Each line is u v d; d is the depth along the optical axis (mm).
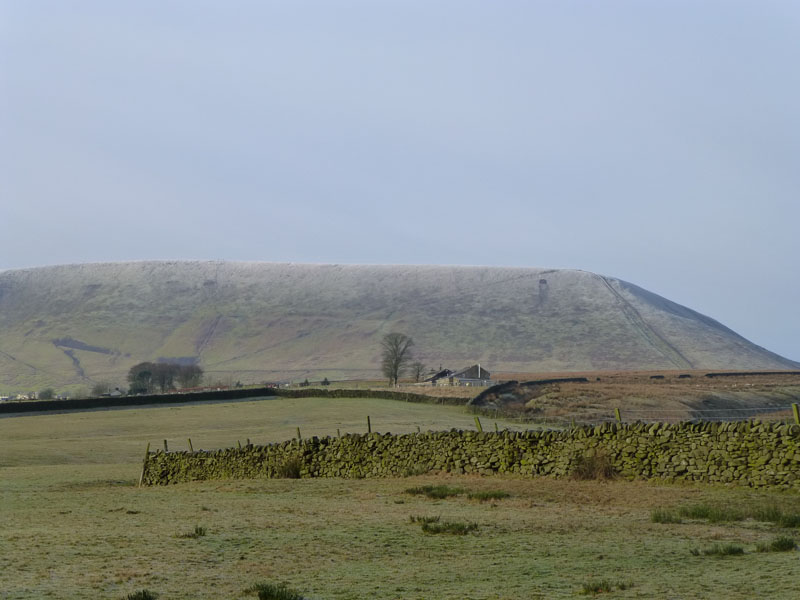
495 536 22953
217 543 22484
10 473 55656
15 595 16469
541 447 36188
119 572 18828
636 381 181125
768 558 18781
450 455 38906
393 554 20938
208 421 115062
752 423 30516
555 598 15930
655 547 20719
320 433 89750
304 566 19672
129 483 49875
